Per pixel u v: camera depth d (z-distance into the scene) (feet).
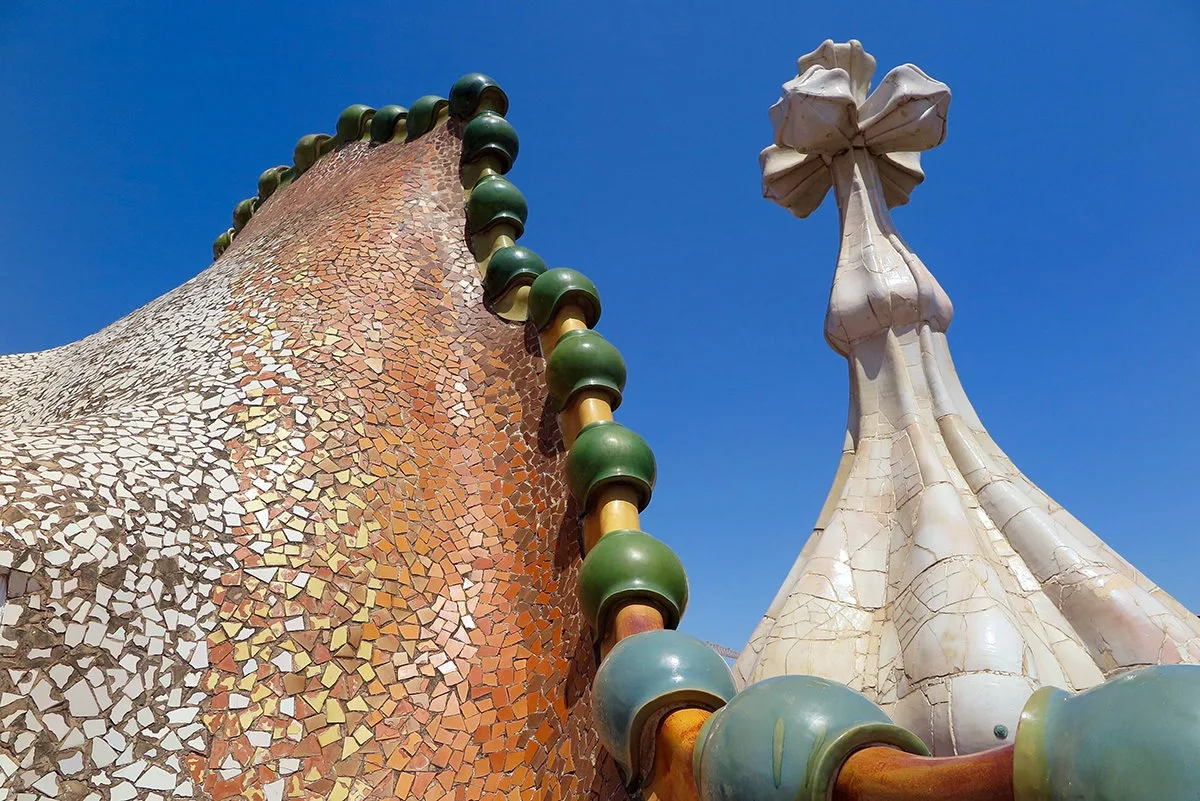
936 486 21.65
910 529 21.50
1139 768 5.37
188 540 14.87
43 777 11.68
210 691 13.70
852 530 22.68
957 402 24.68
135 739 12.66
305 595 15.57
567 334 19.95
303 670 14.76
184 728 13.17
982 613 18.57
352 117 33.81
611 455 16.80
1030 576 20.81
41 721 11.98
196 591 14.43
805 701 8.35
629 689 11.46
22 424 25.71
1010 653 17.78
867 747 7.93
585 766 14.21
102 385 23.44
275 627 14.90
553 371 19.48
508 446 20.17
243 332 21.08
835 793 7.77
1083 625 19.69
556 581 17.42
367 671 15.38
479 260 25.04
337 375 19.95
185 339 22.59
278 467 17.24
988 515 22.17
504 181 26.13
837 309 25.93
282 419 18.26
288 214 31.14
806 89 28.63
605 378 19.06
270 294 22.62
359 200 26.68
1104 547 21.43
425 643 16.33
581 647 15.88
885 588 21.49
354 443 18.61
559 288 21.11
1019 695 17.16
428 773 14.67
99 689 12.66
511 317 22.99
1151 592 20.35
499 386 21.47
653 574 14.60
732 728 8.50
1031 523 21.43
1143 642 18.86
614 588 14.44
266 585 15.28
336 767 14.11
